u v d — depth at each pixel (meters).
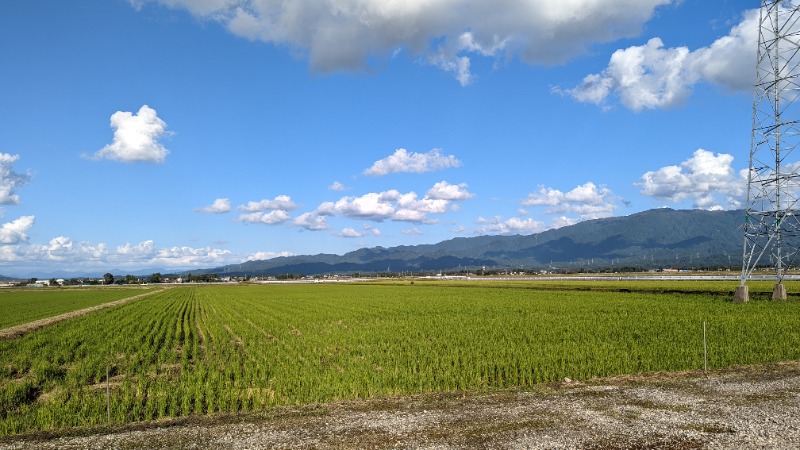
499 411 16.67
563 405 17.23
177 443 14.35
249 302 81.81
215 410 18.12
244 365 25.41
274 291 128.12
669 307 49.06
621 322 37.75
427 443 13.88
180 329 43.50
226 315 57.69
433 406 17.52
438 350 28.00
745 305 48.41
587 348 26.48
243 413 17.31
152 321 51.56
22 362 27.97
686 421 15.35
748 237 53.16
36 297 113.31
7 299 103.94
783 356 25.00
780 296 52.06
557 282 124.69
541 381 21.23
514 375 22.09
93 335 39.97
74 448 14.14
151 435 15.08
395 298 78.25
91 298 107.31
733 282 96.44
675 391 18.86
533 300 64.50
